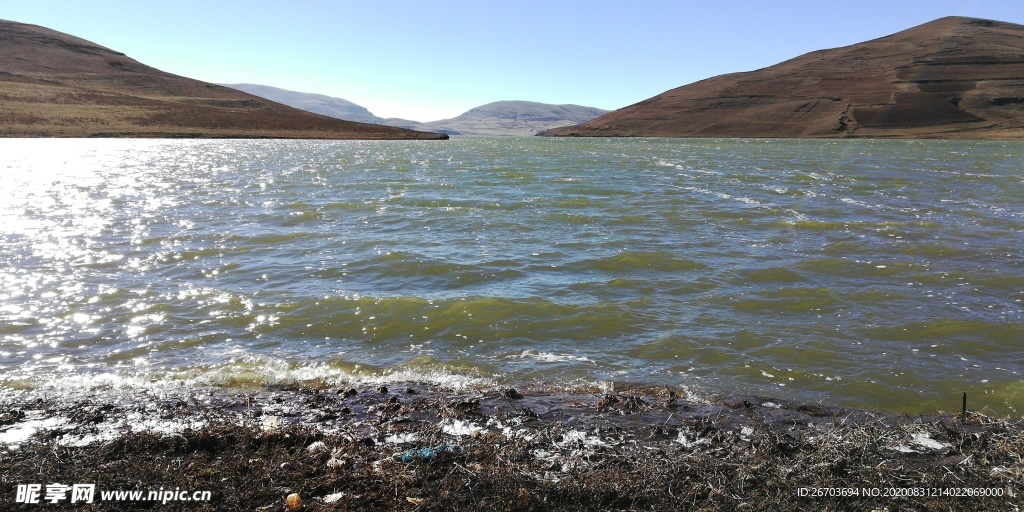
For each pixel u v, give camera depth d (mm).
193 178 35594
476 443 6504
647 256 15586
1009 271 14211
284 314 11219
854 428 6820
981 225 20172
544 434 6730
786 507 5340
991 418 7230
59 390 8008
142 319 10898
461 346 9836
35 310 11219
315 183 33219
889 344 9844
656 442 6598
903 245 17047
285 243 17188
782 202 25672
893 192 29219
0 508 5207
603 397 7805
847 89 164875
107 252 15836
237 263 14898
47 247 16203
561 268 14570
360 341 10047
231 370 8766
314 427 6855
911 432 6719
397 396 7891
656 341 9992
